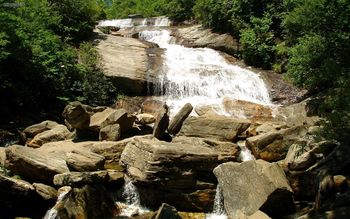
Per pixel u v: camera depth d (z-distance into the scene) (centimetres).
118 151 1352
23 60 1750
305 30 1680
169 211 1016
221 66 2256
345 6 1402
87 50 2130
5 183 1091
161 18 3347
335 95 1205
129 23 3453
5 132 1545
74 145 1402
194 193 1196
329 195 1073
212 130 1535
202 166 1225
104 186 1202
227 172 1178
